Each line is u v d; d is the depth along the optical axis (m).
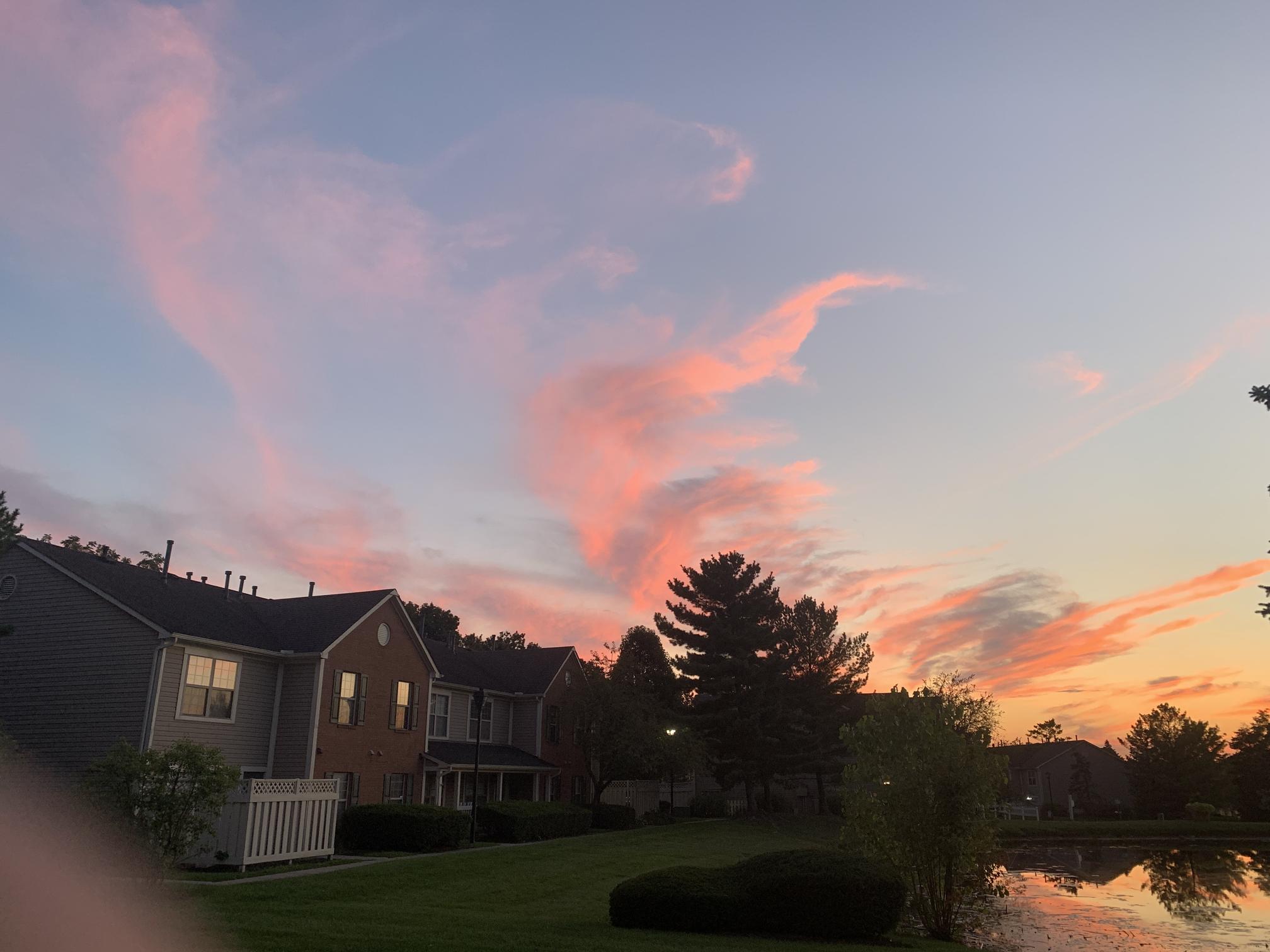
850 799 16.44
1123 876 31.39
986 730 16.36
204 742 24.69
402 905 14.72
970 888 16.16
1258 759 65.56
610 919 14.14
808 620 50.06
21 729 24.30
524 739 39.88
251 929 10.83
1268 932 19.36
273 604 31.06
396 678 31.06
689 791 52.41
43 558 25.42
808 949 12.01
